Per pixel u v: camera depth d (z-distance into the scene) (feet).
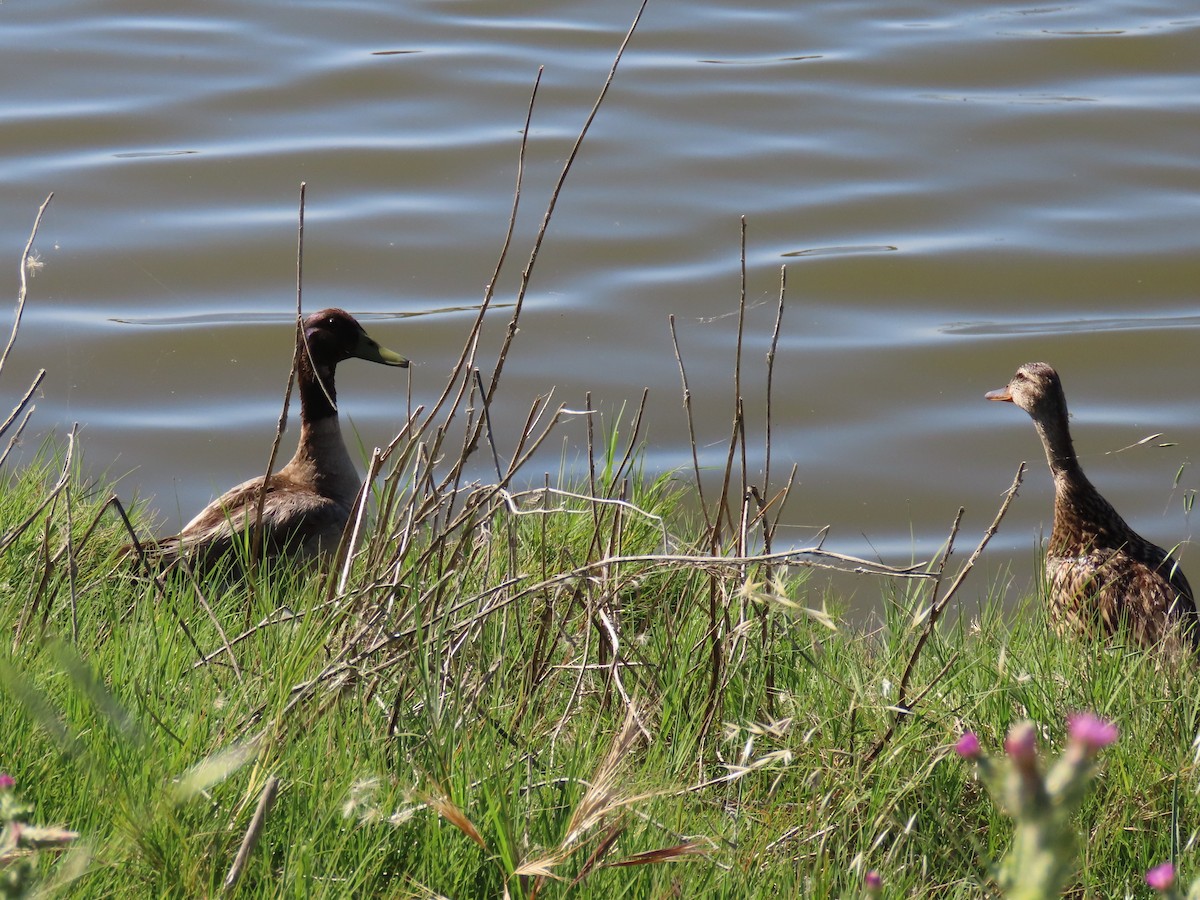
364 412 48.06
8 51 75.36
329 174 64.49
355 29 80.74
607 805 15.01
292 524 32.24
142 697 17.51
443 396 21.13
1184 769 19.10
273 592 27.02
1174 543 42.04
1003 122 70.85
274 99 71.56
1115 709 21.35
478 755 17.53
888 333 54.39
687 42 80.59
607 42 80.07
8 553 24.99
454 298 55.93
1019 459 46.73
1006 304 56.59
